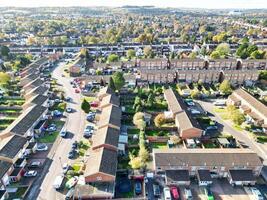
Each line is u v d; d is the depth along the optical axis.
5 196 74.06
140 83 161.12
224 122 117.50
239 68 192.00
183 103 126.81
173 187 78.06
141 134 102.31
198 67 192.50
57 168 86.88
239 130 110.69
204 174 80.56
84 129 110.62
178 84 158.25
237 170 81.69
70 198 73.62
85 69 184.88
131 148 97.25
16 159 86.31
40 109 117.75
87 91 149.38
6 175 78.69
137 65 194.88
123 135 102.75
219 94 145.38
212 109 130.38
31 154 93.50
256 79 163.25
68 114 123.44
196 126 102.81
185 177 79.50
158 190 76.62
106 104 121.00
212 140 101.25
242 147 98.12
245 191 77.88
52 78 173.12
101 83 159.88
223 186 79.62
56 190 77.62
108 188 74.19
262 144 100.88
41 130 108.06
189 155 84.00
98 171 75.19
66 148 97.50
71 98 141.75
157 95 143.38
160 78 163.75
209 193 75.38
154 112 121.88
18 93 145.62
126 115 119.88
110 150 87.81
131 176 81.56
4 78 154.00
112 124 102.25
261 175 84.75
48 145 99.06
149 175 82.69
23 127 100.50
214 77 163.50
